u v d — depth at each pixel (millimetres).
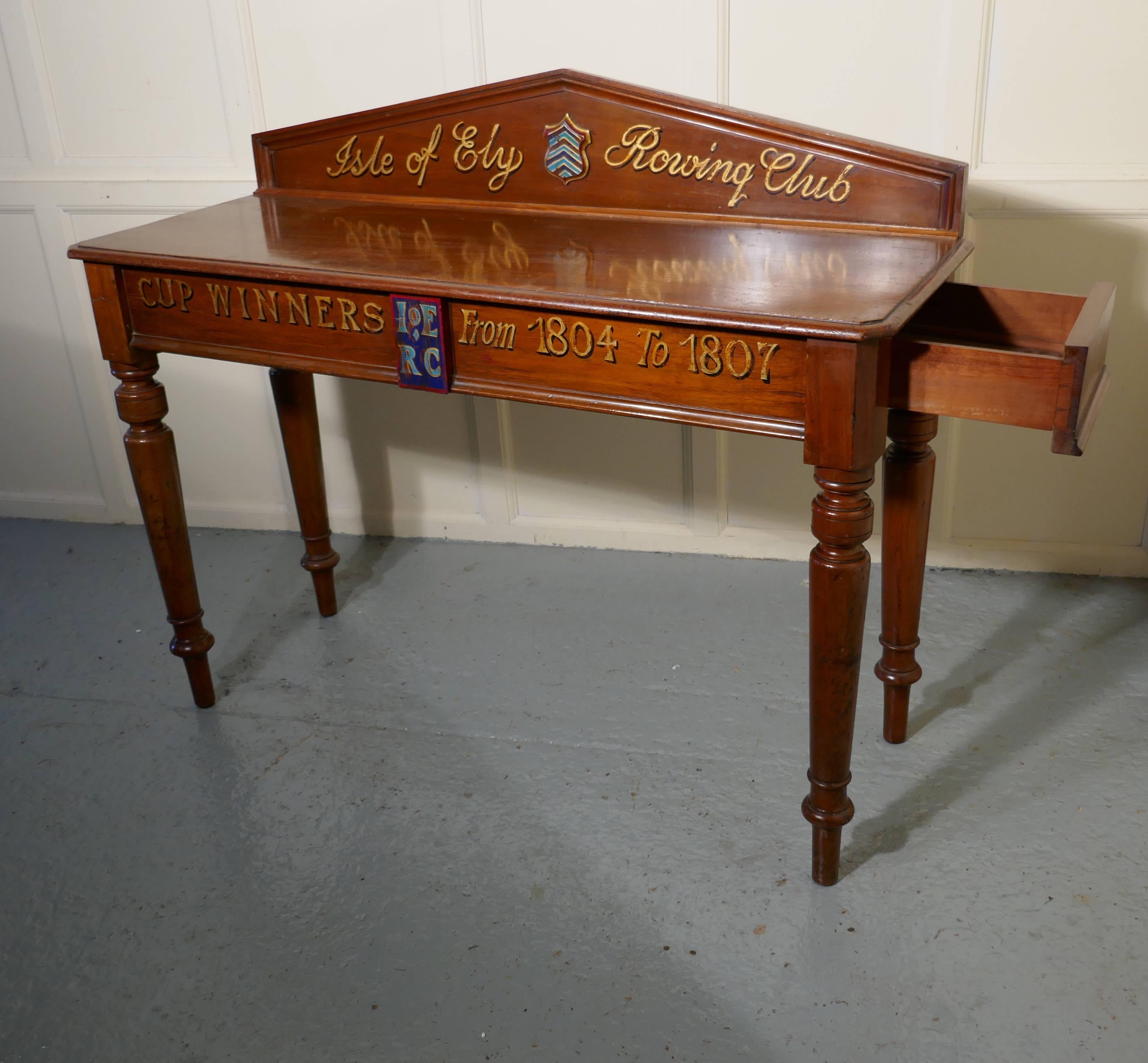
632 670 2404
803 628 2525
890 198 1857
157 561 2191
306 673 2445
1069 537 2633
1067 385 1443
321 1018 1627
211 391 2941
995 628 2475
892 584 1995
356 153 2254
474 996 1649
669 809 2000
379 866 1903
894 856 1864
